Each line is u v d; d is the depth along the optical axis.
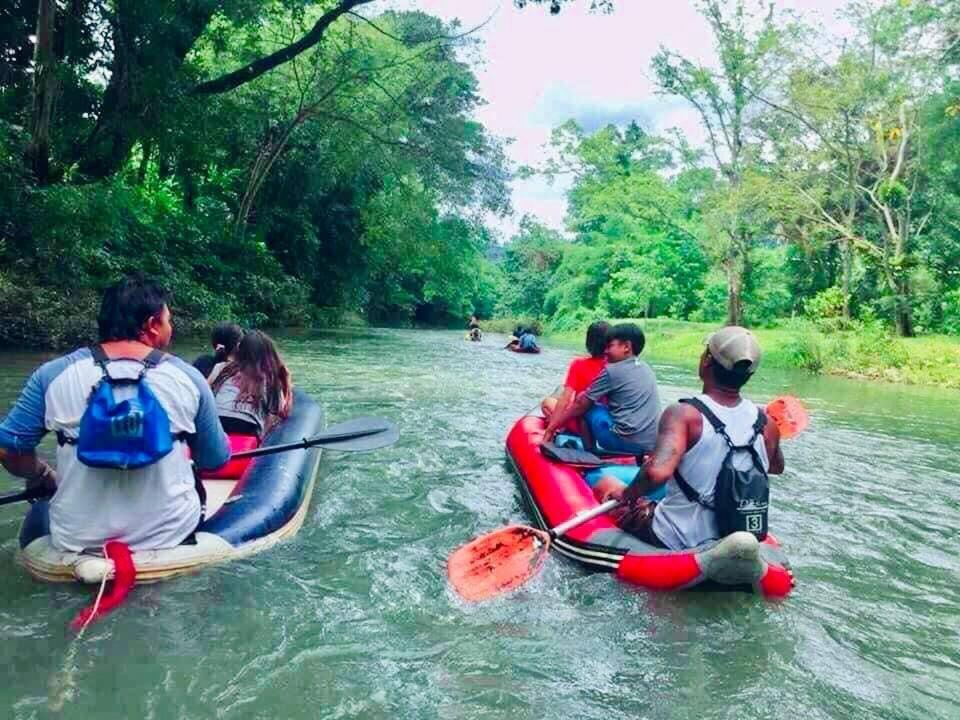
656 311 33.75
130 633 2.61
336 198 26.69
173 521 3.03
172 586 2.96
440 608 2.98
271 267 21.17
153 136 13.64
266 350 4.54
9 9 12.86
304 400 5.55
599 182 30.00
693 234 27.72
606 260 38.69
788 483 5.41
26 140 11.07
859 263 23.59
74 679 2.32
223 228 19.80
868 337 17.42
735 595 3.20
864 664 2.69
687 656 2.67
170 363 2.92
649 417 4.45
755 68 22.38
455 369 11.98
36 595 2.83
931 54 18.91
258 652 2.55
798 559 3.79
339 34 19.70
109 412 2.71
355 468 5.08
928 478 5.79
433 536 3.83
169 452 2.84
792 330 19.97
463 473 5.10
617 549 3.32
